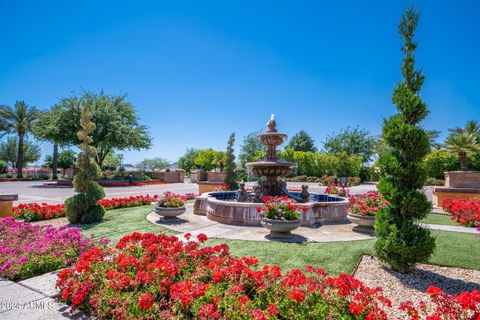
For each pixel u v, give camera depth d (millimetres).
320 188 23156
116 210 9953
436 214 9344
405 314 2912
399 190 4004
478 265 4285
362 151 44531
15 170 42750
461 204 8141
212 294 2662
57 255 4219
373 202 6750
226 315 2373
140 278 2861
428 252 3848
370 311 2344
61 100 27906
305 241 5672
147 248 3662
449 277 3873
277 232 5922
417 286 3604
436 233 6414
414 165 3943
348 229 6914
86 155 7801
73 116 27828
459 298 2318
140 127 33812
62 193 17203
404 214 4016
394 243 3883
